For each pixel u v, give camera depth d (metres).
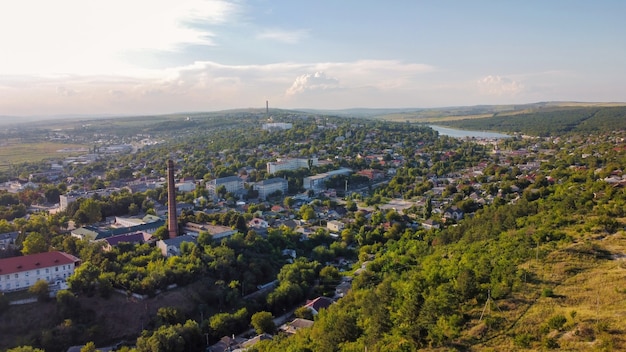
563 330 107.75
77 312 191.75
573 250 159.38
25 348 161.12
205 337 193.25
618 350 93.94
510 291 135.12
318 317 189.62
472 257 176.00
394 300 154.12
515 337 110.25
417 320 126.75
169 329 184.50
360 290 197.62
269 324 198.12
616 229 178.62
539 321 115.31
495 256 170.12
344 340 140.62
